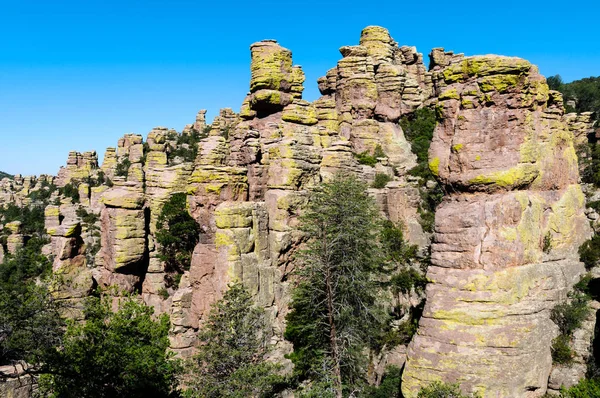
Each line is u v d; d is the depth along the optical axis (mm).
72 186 139750
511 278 21922
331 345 32500
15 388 25562
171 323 40531
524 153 22828
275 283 39906
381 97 71938
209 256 39469
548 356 22250
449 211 23297
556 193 26078
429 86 89750
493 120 22828
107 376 25500
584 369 22078
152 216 53938
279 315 39750
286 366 34062
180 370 30625
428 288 23188
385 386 28688
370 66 71625
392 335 32688
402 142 69250
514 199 22766
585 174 39938
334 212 34781
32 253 72125
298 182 42781
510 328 21281
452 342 21453
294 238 41344
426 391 20812
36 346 26641
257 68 57031
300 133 55750
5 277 66688
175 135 146500
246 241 38719
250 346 30766
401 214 49312
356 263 33875
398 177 59344
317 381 31812
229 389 28328
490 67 22688
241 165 44250
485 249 22188
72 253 47969
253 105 58094
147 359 26828
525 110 22984
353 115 71125
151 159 104250
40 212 119938
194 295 39875
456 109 23875
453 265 22594
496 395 20688
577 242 26750
